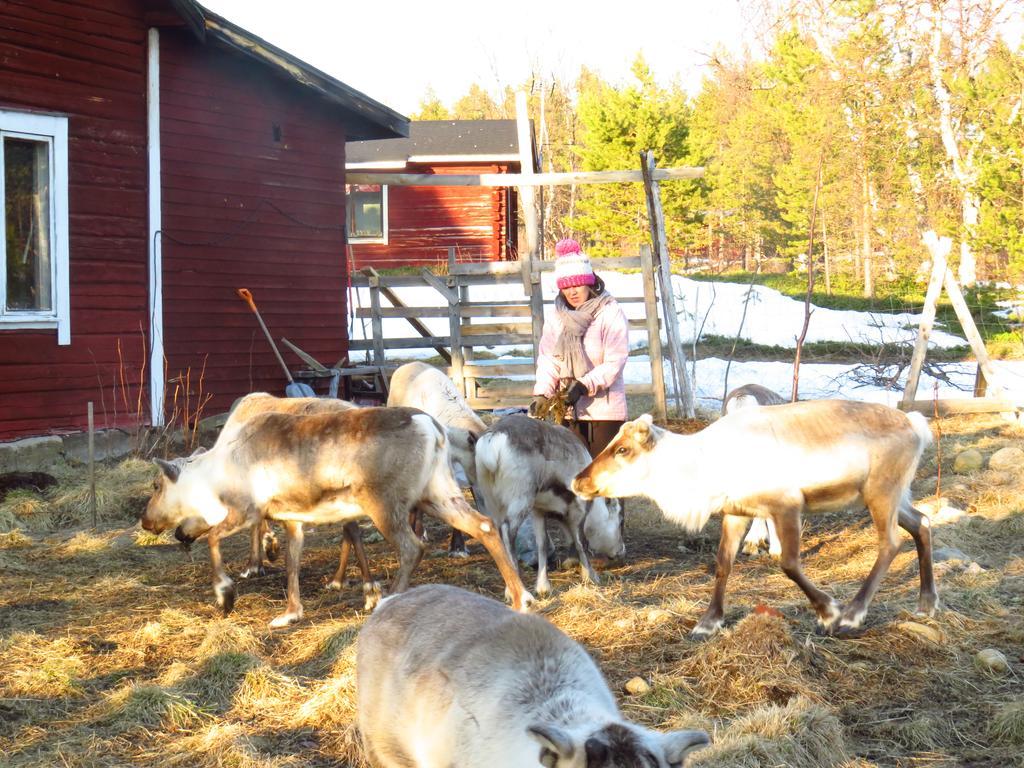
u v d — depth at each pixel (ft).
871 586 19.97
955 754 15.84
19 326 37.45
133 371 41.55
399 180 50.62
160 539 29.40
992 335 75.05
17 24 37.22
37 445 36.50
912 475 20.61
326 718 17.07
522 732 9.98
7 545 28.55
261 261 47.39
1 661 19.44
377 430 21.45
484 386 48.49
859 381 55.47
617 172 48.34
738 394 27.73
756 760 14.85
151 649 20.43
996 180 85.97
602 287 26.55
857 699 17.46
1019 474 34.42
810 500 19.98
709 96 142.51
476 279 49.80
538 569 25.29
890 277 100.48
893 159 86.48
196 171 44.37
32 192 38.45
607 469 19.97
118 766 15.64
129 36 41.42
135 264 41.88
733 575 25.21
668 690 17.35
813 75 81.30
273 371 48.01
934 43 78.07
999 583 23.47
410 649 11.62
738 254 144.46
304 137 49.34
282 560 27.78
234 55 45.55
